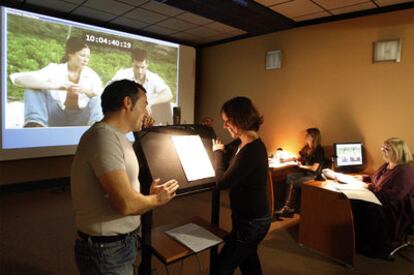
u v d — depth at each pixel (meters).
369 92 3.31
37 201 3.58
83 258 1.04
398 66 3.09
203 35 4.78
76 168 1.03
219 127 5.15
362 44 3.33
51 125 3.74
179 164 1.37
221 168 1.49
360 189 2.47
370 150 3.34
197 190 1.39
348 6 3.22
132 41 4.45
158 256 1.24
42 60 3.62
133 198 0.95
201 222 1.59
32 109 3.58
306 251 2.56
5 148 3.42
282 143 4.20
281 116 4.18
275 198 3.86
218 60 5.09
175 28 4.45
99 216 1.01
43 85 3.65
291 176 3.50
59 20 3.73
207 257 2.38
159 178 1.26
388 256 2.43
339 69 3.54
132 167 1.07
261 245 2.67
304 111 3.91
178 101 5.08
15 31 3.40
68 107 3.87
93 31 4.04
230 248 1.39
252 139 1.41
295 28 3.93
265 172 1.40
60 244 2.52
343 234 2.34
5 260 2.24
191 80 5.24
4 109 3.38
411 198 2.42
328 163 3.51
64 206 3.43
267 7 3.34
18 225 2.89
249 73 4.59
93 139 1.00
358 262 2.39
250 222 1.36
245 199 1.38
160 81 4.81
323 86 3.70
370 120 3.32
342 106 3.54
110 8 3.65
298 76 3.95
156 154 1.32
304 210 2.64
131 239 1.10
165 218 3.22
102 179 0.95
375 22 3.22
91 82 4.06
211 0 3.04
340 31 3.50
